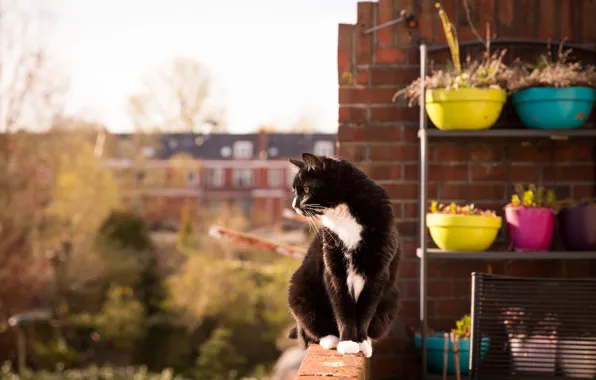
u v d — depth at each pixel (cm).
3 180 1706
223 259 1944
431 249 331
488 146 351
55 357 1556
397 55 351
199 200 3228
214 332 1738
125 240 1973
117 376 1473
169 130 2603
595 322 265
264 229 2781
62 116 1822
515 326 268
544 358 264
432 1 350
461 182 350
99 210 1967
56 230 1838
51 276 1802
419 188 346
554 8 350
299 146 3428
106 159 2331
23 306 1694
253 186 3391
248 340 1758
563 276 350
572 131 314
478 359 265
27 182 1750
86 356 1689
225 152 3394
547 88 311
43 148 1864
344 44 352
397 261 258
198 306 1772
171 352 1775
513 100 328
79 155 1966
